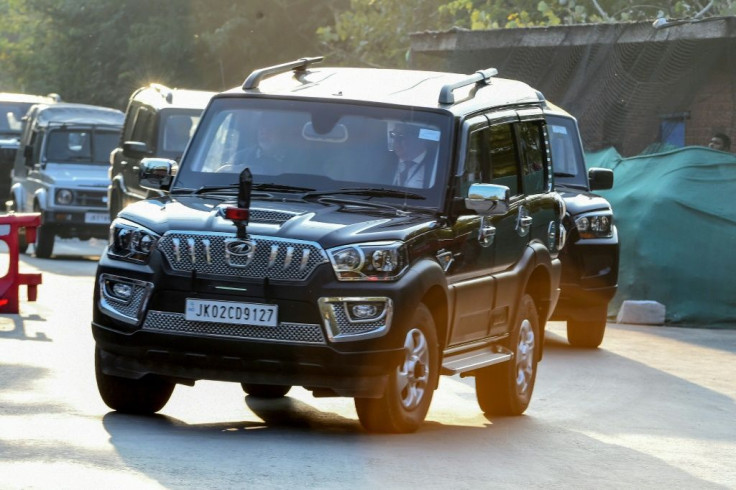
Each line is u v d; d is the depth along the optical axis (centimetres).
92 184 4294
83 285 3256
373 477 1234
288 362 1397
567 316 2589
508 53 3856
